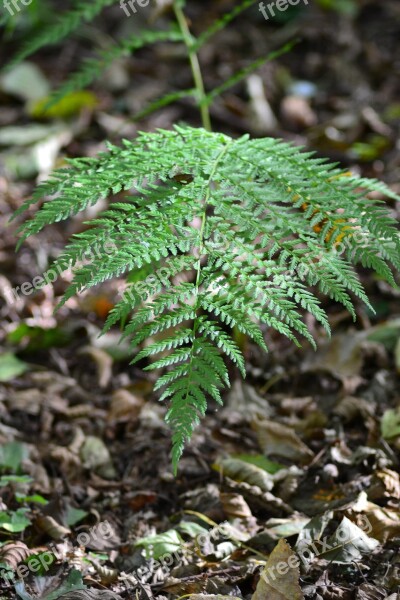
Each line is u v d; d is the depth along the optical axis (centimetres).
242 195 265
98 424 411
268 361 442
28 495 355
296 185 268
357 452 361
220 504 343
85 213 552
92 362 462
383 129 626
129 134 643
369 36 770
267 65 729
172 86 711
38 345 470
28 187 602
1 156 625
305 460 370
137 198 262
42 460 383
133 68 732
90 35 773
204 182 269
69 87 372
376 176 561
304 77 730
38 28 763
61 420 414
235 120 652
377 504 331
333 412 402
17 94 694
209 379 240
